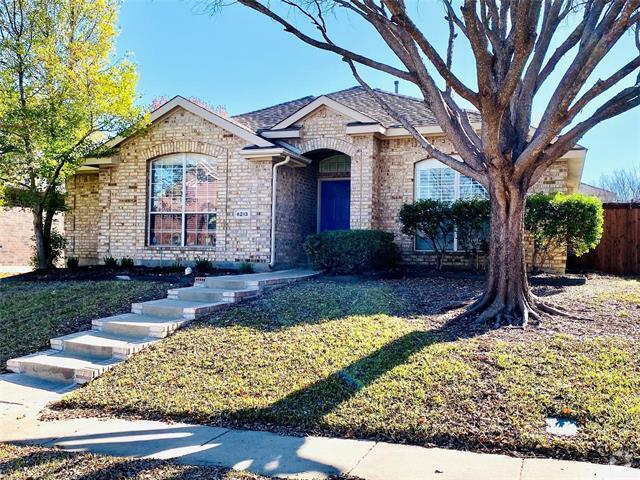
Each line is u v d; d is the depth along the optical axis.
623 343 6.38
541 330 7.19
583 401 4.93
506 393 5.20
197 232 14.55
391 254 13.27
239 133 13.91
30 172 13.89
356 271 12.25
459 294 9.73
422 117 14.50
